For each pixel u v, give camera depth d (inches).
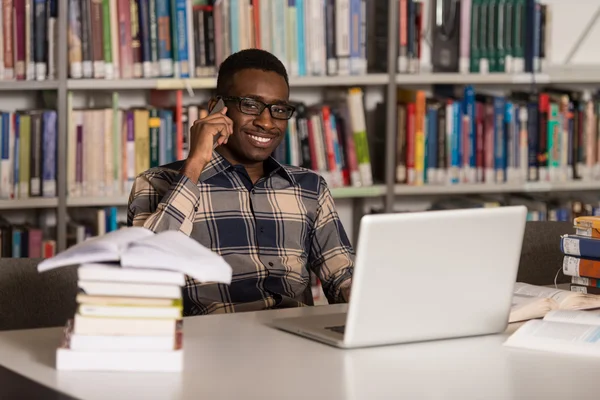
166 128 143.3
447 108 154.9
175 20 140.9
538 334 70.6
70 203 139.9
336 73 149.5
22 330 69.9
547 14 158.2
